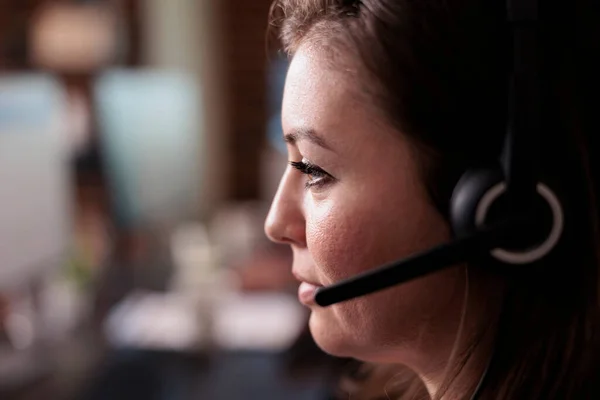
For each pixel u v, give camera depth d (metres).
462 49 0.39
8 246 1.36
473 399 0.41
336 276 0.43
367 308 0.43
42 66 3.03
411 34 0.40
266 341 1.45
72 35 3.01
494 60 0.39
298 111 0.43
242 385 1.25
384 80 0.40
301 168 0.45
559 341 0.42
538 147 0.38
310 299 0.48
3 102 1.36
